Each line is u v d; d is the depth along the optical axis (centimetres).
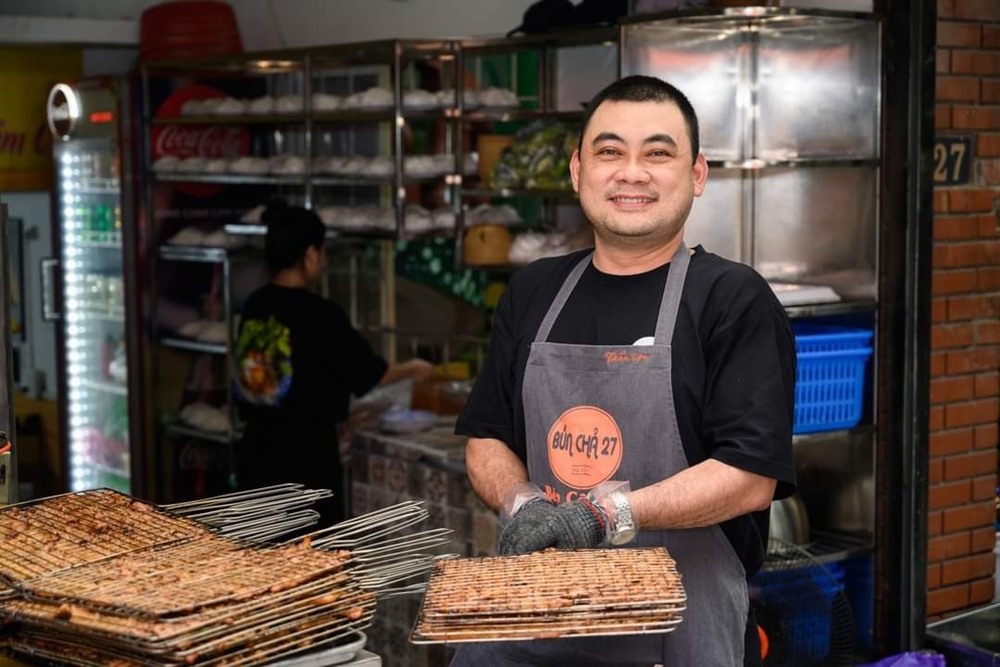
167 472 673
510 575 204
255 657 181
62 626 183
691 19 413
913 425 447
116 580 195
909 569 452
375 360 490
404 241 562
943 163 442
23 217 788
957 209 447
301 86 646
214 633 177
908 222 441
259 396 482
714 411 243
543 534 222
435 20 595
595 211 250
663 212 247
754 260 461
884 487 455
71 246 718
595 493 229
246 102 613
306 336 476
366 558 212
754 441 236
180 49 649
